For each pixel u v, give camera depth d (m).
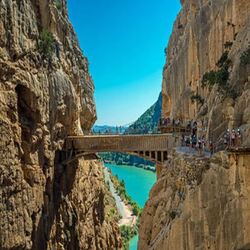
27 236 41.50
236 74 31.05
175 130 51.53
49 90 49.28
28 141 43.22
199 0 51.28
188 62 52.09
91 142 51.88
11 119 40.41
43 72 48.09
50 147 48.72
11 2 41.62
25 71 43.25
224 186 22.80
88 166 66.38
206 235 23.31
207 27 47.62
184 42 54.91
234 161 22.09
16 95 41.34
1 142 37.75
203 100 46.22
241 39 35.84
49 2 52.91
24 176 42.66
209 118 33.41
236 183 21.95
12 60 41.34
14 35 41.59
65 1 63.12
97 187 69.94
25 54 43.72
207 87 44.41
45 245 46.44
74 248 55.50
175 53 60.78
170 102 63.47
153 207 35.66
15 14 42.41
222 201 22.80
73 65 62.75
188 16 55.94
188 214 24.94
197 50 50.38
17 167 40.47
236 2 40.00
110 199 103.94
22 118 43.22
